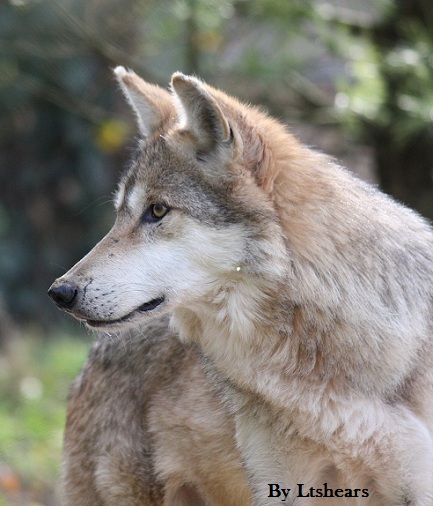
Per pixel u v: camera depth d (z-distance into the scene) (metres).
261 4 14.09
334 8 15.37
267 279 8.16
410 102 13.37
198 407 9.57
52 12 14.63
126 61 14.64
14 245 25.67
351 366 8.22
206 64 14.68
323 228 8.29
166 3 14.20
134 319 8.42
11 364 19.70
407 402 8.39
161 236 8.39
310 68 15.69
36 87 16.41
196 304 8.45
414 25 14.41
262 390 8.41
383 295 8.33
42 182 25.89
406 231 8.87
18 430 16.05
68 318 24.73
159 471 10.11
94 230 26.12
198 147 8.38
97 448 10.54
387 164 15.86
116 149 23.05
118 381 10.47
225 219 8.22
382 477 8.41
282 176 8.40
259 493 8.79
